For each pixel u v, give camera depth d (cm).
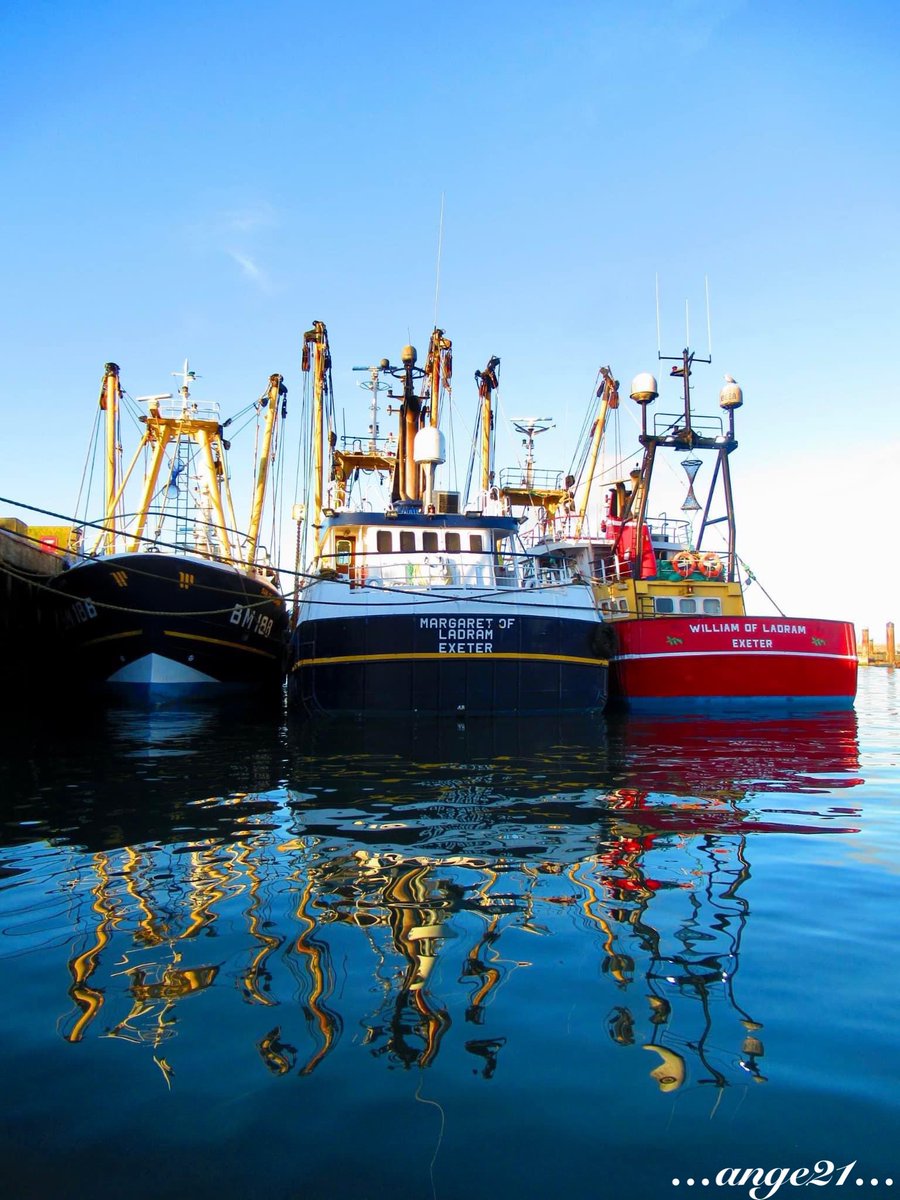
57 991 445
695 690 2112
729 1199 280
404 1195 283
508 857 719
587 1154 305
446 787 1056
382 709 1752
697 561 2402
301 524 3200
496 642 1780
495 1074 358
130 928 545
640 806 937
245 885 641
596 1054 374
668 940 517
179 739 1566
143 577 2223
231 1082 352
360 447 3297
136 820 876
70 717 2028
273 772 1179
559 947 506
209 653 2336
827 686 2170
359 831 819
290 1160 302
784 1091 345
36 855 732
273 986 450
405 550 2081
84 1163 300
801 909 576
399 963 482
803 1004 425
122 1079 355
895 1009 419
